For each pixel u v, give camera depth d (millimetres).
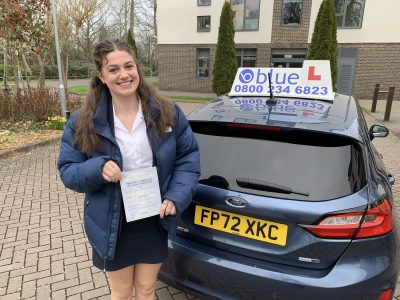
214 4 20156
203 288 2098
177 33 21406
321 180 1901
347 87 19031
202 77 21734
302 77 2977
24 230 3689
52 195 4629
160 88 22703
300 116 2277
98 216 1749
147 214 1752
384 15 17719
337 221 1788
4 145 6867
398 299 2598
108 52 1622
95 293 2742
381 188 2031
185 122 1905
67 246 3391
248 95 2998
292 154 2020
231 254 2033
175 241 2189
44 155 6527
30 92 9039
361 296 1771
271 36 19438
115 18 36375
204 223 2107
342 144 2016
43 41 9484
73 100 10617
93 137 1637
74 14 12133
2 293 2738
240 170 2061
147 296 2092
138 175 1709
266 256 1938
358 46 18391
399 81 18328
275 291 1865
